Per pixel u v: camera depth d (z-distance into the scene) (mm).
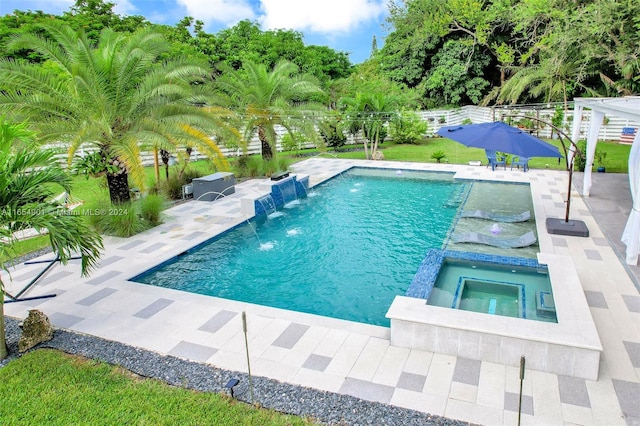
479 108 27188
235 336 5875
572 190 13039
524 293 6789
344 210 12445
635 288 6816
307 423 4207
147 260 8742
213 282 8055
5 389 4852
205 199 13367
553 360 4844
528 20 22578
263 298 7414
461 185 14875
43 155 5590
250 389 4637
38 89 9445
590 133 11812
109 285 7602
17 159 5312
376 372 5004
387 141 25422
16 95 9055
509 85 24922
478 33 26438
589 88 23656
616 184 13477
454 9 26719
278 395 4641
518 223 10617
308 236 10375
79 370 5168
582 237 9180
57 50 9641
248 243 9984
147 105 10562
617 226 9719
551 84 22688
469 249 9125
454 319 5293
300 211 12445
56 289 7469
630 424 4094
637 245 7539
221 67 16891
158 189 13742
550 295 6598
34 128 9188
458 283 7172
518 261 7613
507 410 4316
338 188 15172
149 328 6145
